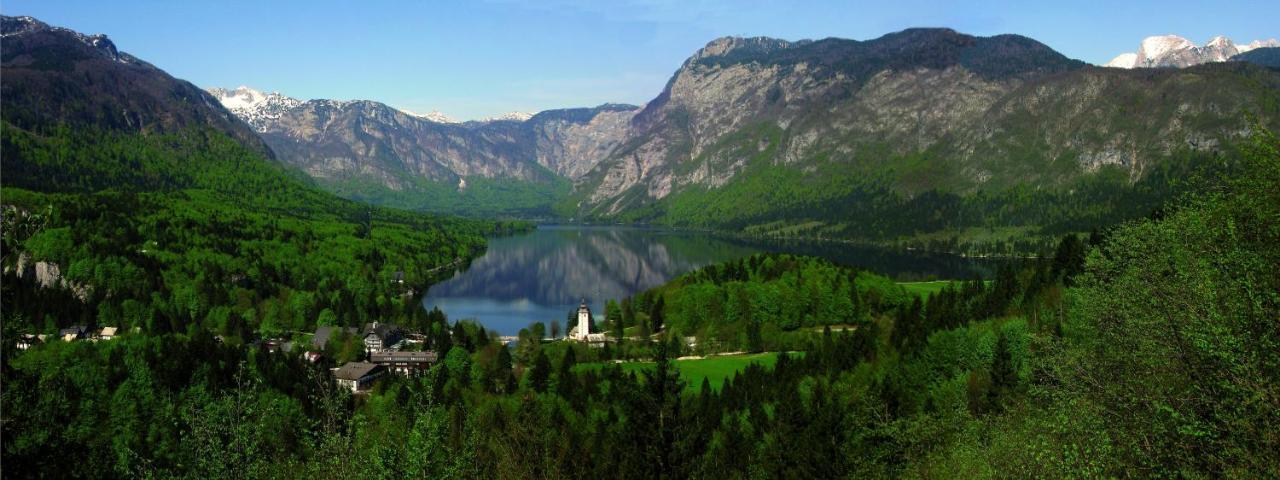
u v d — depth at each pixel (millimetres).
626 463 58406
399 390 100500
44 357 110312
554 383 111812
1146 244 59250
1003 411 68500
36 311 165625
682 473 57312
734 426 84062
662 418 57969
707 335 168750
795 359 116938
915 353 102375
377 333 167625
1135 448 32438
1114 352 41219
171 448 88875
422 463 41125
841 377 103750
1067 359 42094
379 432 56000
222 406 45469
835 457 66938
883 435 65812
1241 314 33031
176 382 111812
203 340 125938
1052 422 39219
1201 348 33281
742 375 106625
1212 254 40719
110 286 191250
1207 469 30953
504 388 119375
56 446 43688
